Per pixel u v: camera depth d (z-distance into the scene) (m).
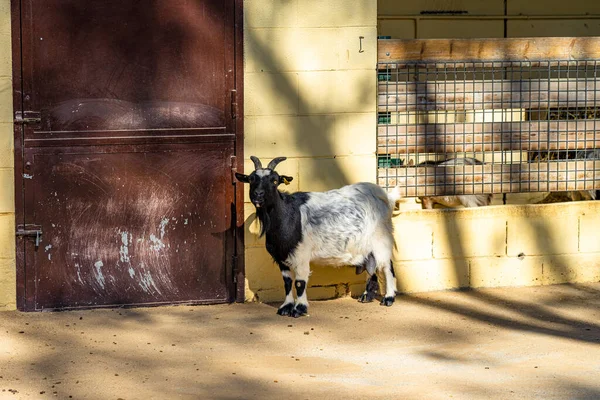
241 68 4.92
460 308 4.91
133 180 4.87
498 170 5.37
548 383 3.78
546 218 5.37
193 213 4.94
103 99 4.81
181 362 4.07
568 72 5.38
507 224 5.32
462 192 5.33
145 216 4.90
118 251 4.88
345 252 4.84
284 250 4.70
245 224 4.99
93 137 4.81
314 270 5.09
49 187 4.80
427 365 4.02
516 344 4.30
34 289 4.82
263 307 4.96
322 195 4.83
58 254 4.84
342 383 3.81
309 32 4.98
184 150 4.90
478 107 5.31
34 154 4.77
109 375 3.91
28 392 3.71
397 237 5.19
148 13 4.81
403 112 5.22
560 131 5.41
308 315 4.80
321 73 5.02
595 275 5.47
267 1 4.93
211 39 4.88
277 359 4.12
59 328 4.56
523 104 5.36
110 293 4.90
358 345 4.31
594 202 5.43
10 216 4.78
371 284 5.02
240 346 4.30
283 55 4.97
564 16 6.64
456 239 5.26
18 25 4.70
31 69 4.73
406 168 5.25
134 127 4.85
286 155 5.02
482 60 5.28
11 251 4.80
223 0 4.88
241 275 5.02
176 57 4.86
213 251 4.98
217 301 5.01
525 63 5.33
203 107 4.91
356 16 5.03
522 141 5.38
